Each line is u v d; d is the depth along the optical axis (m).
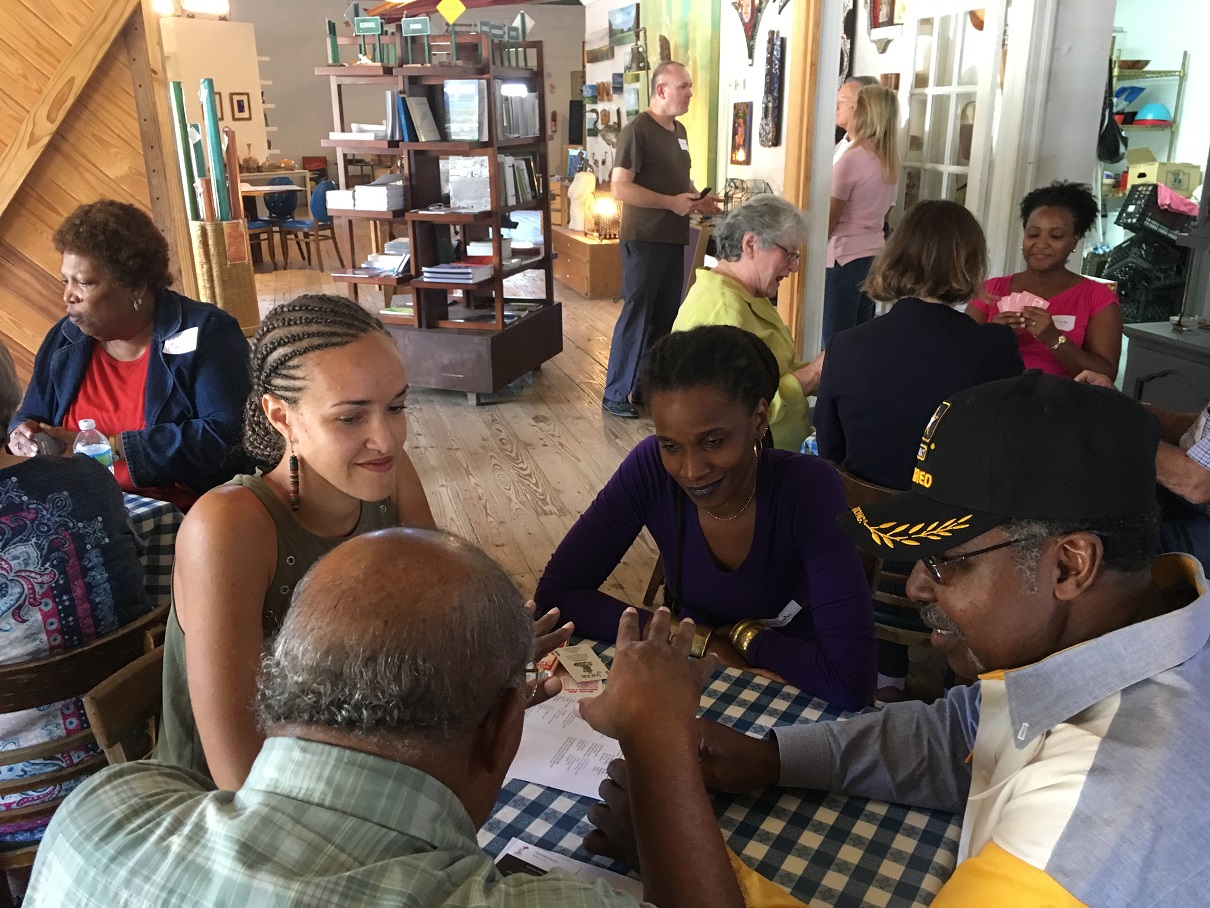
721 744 1.12
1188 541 2.10
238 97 10.82
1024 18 4.15
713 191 6.20
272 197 9.68
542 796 1.11
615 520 1.69
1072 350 2.95
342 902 0.58
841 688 1.35
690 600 1.67
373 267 5.45
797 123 4.41
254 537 1.17
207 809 0.65
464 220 4.94
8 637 1.44
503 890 0.63
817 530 1.51
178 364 2.30
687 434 1.43
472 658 0.65
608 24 8.22
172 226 3.60
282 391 1.17
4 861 1.55
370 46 5.76
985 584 0.84
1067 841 0.69
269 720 0.67
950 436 0.86
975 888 0.72
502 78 5.29
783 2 4.76
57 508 1.47
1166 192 5.29
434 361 5.24
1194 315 3.68
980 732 0.96
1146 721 0.73
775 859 1.01
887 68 5.41
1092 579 0.81
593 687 1.35
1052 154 4.35
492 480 4.20
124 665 1.52
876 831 1.06
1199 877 0.65
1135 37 6.30
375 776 0.63
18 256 3.39
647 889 0.85
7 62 3.19
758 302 2.85
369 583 0.67
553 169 13.93
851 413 2.17
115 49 3.35
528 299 6.06
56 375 2.40
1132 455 0.80
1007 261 4.46
